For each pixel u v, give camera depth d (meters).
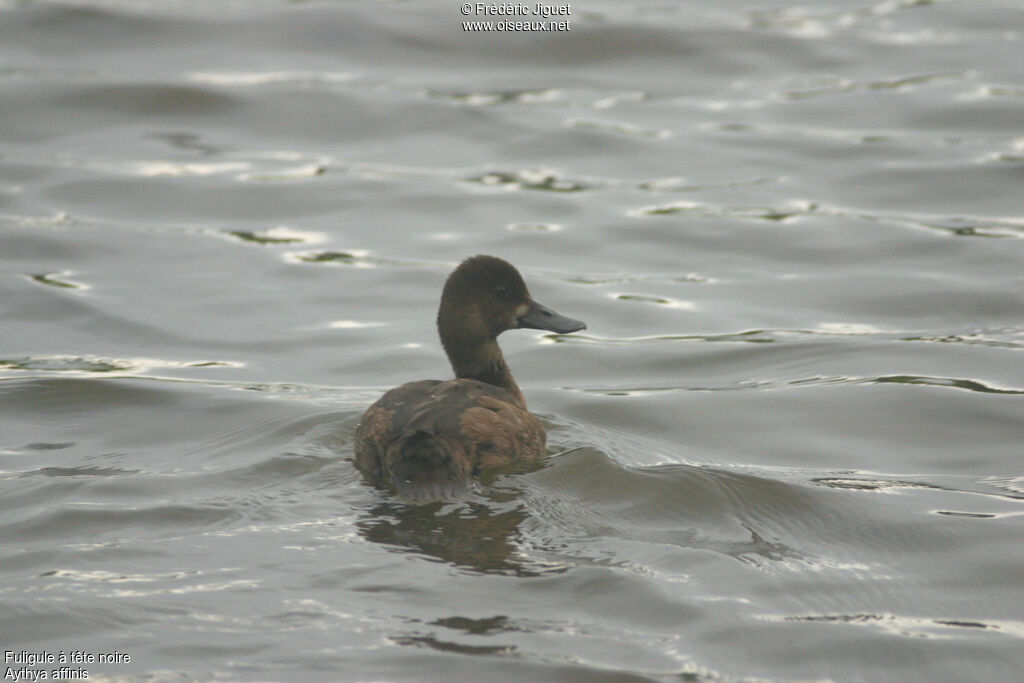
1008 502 9.41
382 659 6.72
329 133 20.88
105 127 20.81
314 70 23.31
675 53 24.25
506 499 8.86
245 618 7.11
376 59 23.94
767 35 24.94
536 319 11.03
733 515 8.88
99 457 10.17
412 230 17.34
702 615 7.30
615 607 7.35
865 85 22.52
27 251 16.17
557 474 9.38
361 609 7.23
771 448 10.77
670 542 8.33
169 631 6.97
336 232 17.25
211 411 11.52
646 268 16.12
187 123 21.08
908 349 13.31
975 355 13.04
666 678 6.64
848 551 8.41
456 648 6.84
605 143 20.41
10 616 7.10
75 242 16.53
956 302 14.68
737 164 19.52
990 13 26.41
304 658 6.71
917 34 25.12
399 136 20.81
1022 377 12.39
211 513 8.60
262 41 24.50
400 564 7.79
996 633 7.30
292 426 10.74
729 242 16.83
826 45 24.41
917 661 6.96
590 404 11.84
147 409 11.57
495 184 19.02
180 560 7.84
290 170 19.42
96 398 11.83
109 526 8.40
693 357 13.38
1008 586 7.93
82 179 18.69
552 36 24.75
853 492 9.48
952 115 20.88
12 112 20.95
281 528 8.33
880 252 16.33
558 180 19.12
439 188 18.78
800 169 19.28
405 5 26.22
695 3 27.30
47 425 11.12
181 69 22.97
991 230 16.84
